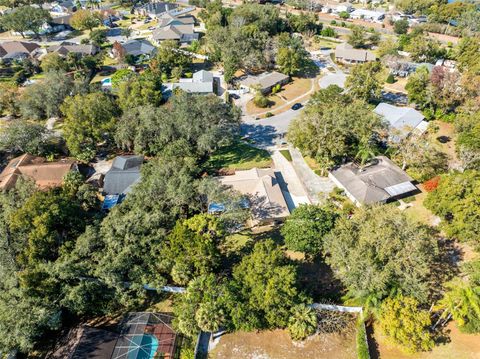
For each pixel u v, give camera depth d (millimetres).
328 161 69000
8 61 130500
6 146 73938
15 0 185250
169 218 50531
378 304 41125
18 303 39656
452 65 118312
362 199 60938
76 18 155375
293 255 54438
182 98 74312
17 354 41188
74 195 59188
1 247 45438
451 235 52719
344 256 44219
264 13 145375
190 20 164750
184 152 67562
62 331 43719
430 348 41219
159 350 41062
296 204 65125
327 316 44688
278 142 84125
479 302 38812
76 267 42875
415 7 182250
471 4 166875
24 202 53375
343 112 71062
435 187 63438
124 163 70312
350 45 133625
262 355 41656
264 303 40344
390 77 111250
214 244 48312
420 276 42969
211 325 40094
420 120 82062
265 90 106375
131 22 178250
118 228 45438
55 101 88812
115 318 45375
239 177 67188
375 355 41312
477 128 69250
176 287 48344
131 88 91062
